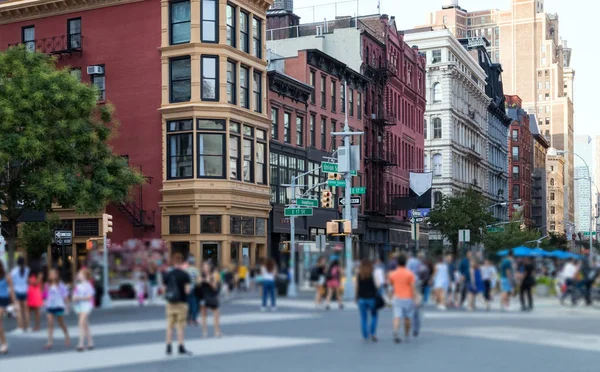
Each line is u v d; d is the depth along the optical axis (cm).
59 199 4203
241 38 4984
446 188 9719
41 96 3997
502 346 1797
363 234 6819
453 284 2725
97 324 2311
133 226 4812
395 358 1603
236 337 1997
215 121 4700
